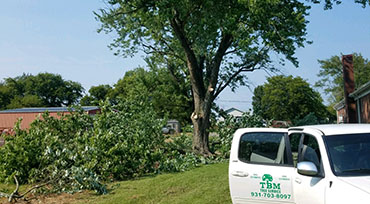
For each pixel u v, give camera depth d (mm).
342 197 4246
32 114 35094
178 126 43406
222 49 18156
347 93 23266
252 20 16281
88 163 10695
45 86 88500
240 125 17703
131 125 15359
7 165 10836
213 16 16500
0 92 82688
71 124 13602
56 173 9742
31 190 9391
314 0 17391
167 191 9266
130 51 21109
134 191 9406
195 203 7949
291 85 52250
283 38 15789
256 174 5828
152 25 19453
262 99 54688
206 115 18047
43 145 11125
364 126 5508
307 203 4977
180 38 17938
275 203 5609
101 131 12102
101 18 19031
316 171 4762
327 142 5051
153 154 12477
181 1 16375
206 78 20172
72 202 8445
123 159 11820
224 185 9445
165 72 27672
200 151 17609
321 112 54281
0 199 8820
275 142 5965
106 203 8273
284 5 16625
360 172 4609
